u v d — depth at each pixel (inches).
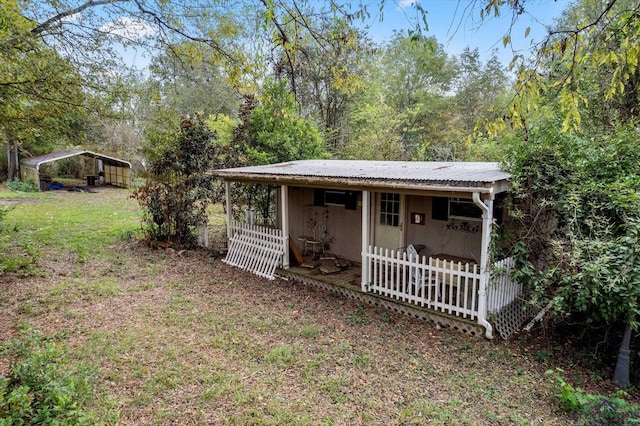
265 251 334.0
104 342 196.4
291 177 285.3
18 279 286.2
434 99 1037.8
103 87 346.0
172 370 172.7
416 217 303.0
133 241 428.1
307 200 377.1
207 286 298.7
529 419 144.9
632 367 185.8
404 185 220.5
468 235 277.9
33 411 110.5
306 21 212.1
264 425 137.6
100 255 368.8
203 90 768.9
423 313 238.1
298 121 520.1
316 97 729.0
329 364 183.6
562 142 225.3
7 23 244.8
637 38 137.2
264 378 169.2
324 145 732.0
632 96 300.4
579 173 215.9
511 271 227.8
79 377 139.8
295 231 391.5
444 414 146.3
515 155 234.1
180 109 807.7
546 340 217.5
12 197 800.3
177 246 404.8
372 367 181.9
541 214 223.0
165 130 410.3
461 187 201.6
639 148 220.7
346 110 832.9
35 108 355.9
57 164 1248.2
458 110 1077.8
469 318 222.1
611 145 225.6
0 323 215.3
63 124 397.7
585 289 181.2
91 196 879.7
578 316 217.0
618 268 174.1
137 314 237.3
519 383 170.9
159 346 195.8
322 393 159.3
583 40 142.9
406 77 1058.1
